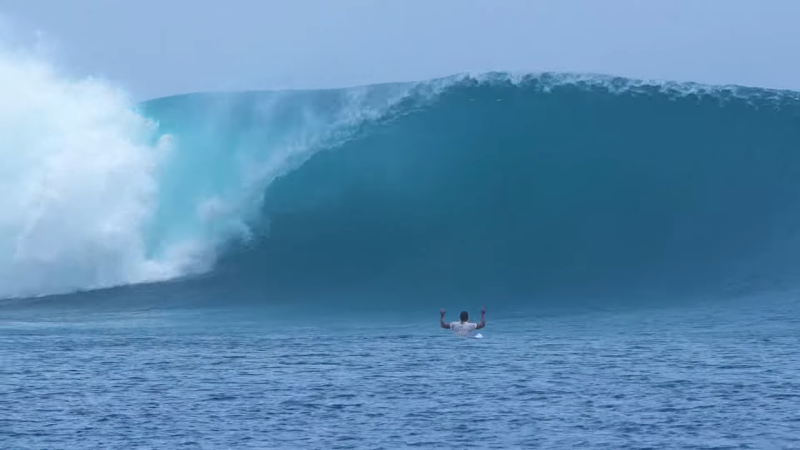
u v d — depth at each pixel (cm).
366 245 12706
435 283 12044
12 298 12150
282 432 5303
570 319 10194
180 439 5181
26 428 5391
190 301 11550
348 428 5375
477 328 8838
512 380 6625
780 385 6438
